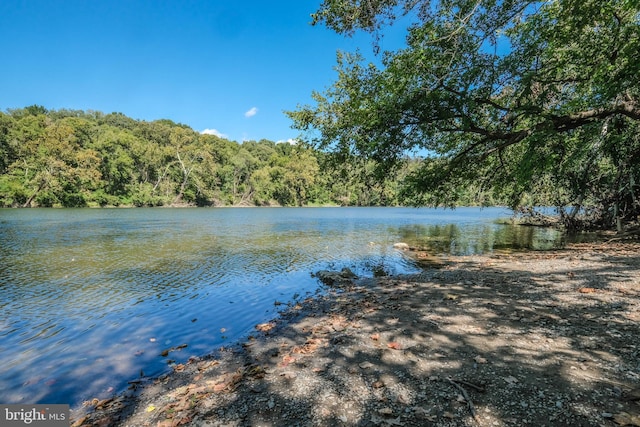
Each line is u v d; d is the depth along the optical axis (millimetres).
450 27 9000
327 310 8266
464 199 15617
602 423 3201
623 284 8383
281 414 3814
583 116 9180
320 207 97562
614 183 18703
